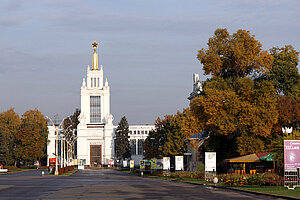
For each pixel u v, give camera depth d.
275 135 58.72
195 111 59.16
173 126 88.81
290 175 34.97
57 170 84.25
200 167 65.06
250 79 56.84
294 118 58.88
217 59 60.44
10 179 60.31
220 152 61.75
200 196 28.80
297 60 66.25
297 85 65.25
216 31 61.69
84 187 39.00
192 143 62.59
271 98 56.09
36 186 40.94
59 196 28.25
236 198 27.20
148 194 30.39
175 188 38.34
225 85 58.47
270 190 32.75
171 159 90.00
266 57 60.19
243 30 60.69
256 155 52.56
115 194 30.14
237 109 55.00
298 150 34.09
